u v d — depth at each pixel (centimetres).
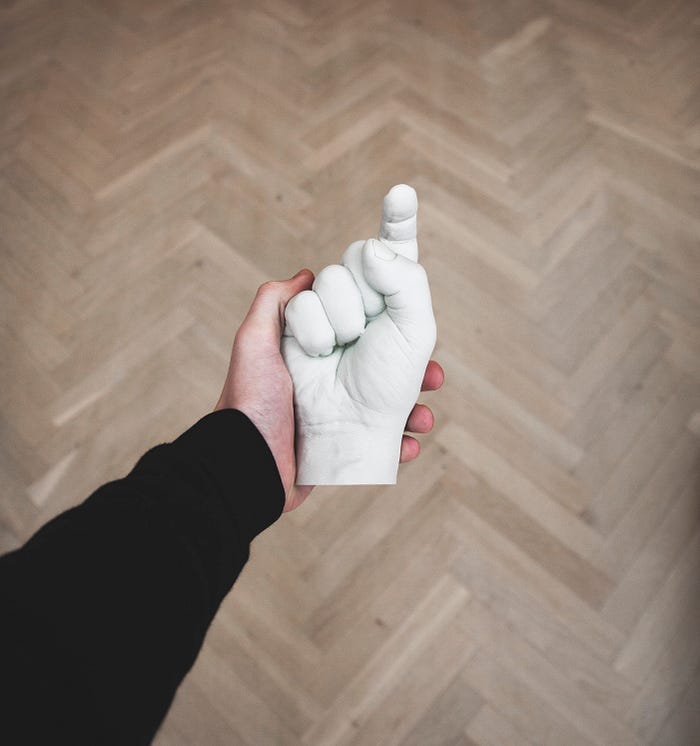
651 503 133
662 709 114
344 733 112
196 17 221
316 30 216
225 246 167
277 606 123
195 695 115
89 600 37
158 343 153
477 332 154
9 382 148
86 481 136
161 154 186
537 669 118
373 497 133
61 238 170
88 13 224
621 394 146
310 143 188
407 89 200
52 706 32
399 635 121
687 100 199
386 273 60
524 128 192
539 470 137
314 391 70
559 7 225
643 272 164
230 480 55
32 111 198
